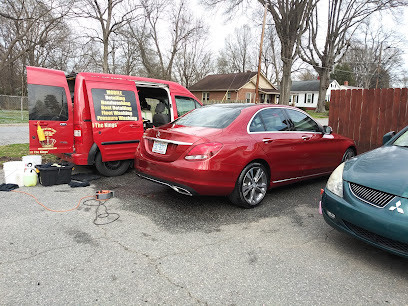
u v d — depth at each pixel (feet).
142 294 7.61
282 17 82.53
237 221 12.65
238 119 14.16
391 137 14.07
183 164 12.37
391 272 9.07
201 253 9.82
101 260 9.17
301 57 115.85
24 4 83.56
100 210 13.42
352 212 9.36
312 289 8.08
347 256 9.98
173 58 133.08
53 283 7.94
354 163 11.07
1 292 7.48
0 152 25.59
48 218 12.28
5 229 11.08
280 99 87.35
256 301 7.50
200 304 7.31
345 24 111.55
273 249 10.29
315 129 17.76
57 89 17.54
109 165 19.58
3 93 115.14
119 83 19.33
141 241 10.53
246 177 13.79
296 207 14.57
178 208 13.99
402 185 8.86
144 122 23.86
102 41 102.01
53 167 16.99
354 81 218.38
